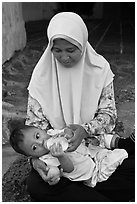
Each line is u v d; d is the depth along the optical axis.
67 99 2.96
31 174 2.90
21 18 7.90
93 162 2.85
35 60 7.24
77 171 2.77
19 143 2.76
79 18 2.72
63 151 2.61
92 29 11.62
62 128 3.05
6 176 3.49
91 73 2.93
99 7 14.31
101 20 13.84
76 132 2.76
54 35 2.62
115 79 6.34
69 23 2.64
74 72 2.90
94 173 2.82
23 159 3.77
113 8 14.20
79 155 2.83
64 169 2.72
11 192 3.26
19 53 7.40
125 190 2.84
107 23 13.05
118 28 11.86
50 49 2.85
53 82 2.95
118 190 2.83
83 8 14.00
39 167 2.76
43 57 2.91
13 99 5.15
